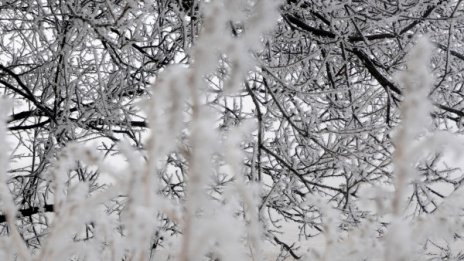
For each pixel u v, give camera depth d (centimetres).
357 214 341
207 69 74
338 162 331
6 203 98
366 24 384
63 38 361
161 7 356
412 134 74
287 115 318
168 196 393
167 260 117
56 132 369
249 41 81
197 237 75
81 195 96
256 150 313
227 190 89
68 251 101
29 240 377
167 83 73
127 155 89
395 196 76
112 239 100
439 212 91
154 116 75
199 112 73
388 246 74
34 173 385
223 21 75
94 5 393
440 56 416
